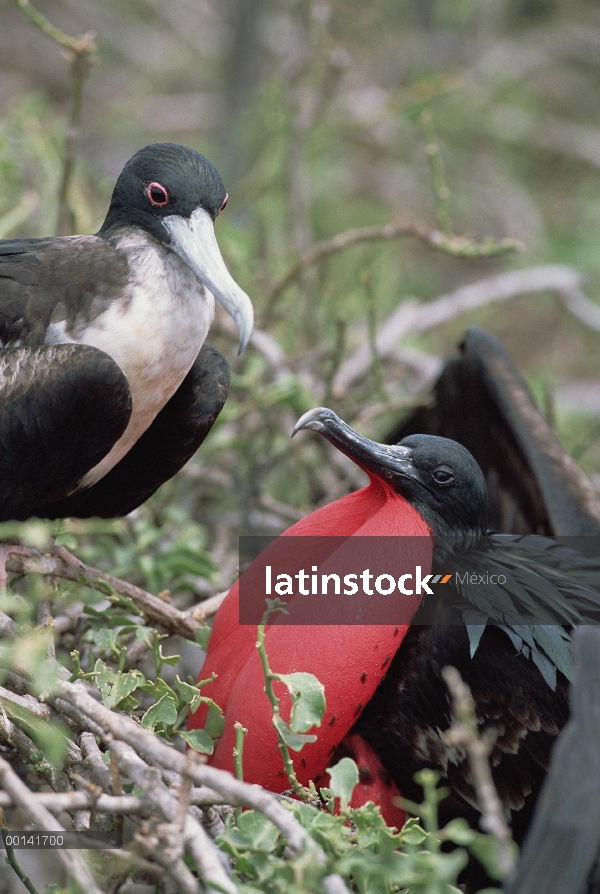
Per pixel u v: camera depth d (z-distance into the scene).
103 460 7.38
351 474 10.07
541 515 8.88
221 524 10.14
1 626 6.41
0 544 7.31
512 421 8.98
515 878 5.55
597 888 6.03
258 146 14.98
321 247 10.29
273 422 9.77
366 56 17.22
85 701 5.63
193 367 7.68
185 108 17.95
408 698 6.82
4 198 10.80
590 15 19.59
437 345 14.93
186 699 6.41
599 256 16.17
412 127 17.22
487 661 6.76
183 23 19.03
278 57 16.83
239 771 5.95
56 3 18.69
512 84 18.25
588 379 15.66
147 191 7.07
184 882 5.12
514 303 16.66
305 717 5.84
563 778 5.62
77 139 9.75
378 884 5.23
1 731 6.18
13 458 6.95
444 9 19.09
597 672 5.97
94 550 8.48
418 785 6.90
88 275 7.01
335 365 9.62
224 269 7.01
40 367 6.83
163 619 7.45
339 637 6.53
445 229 10.01
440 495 6.95
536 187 18.55
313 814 5.51
